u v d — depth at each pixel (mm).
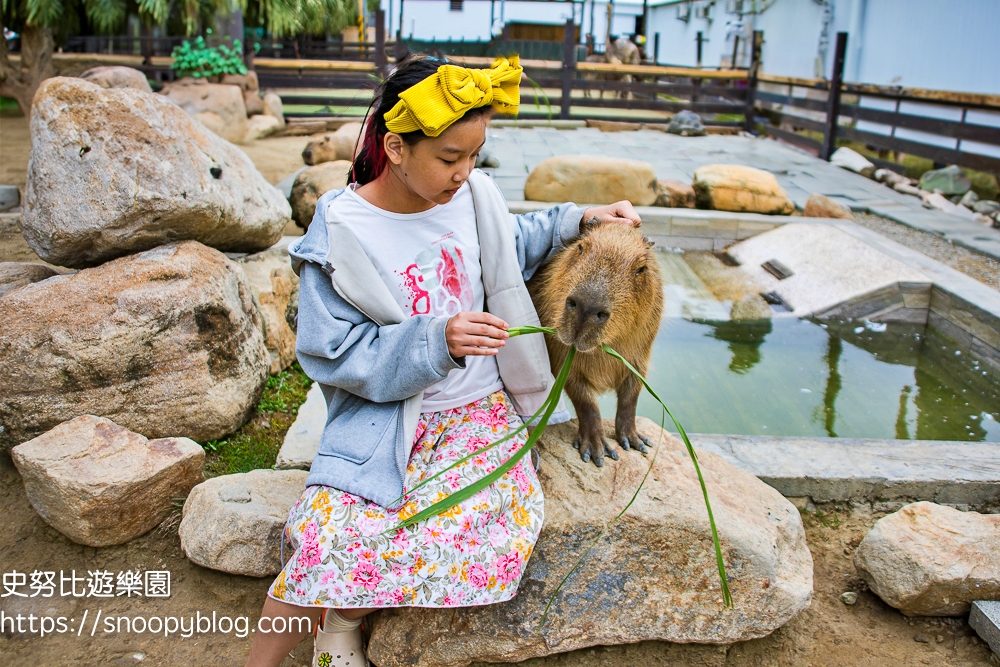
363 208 2195
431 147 1961
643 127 15078
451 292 2305
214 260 3555
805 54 14578
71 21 9570
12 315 3139
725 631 2465
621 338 2664
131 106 3545
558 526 2461
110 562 2865
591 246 2572
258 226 4086
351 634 2285
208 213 3621
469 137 1959
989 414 4402
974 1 9695
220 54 12508
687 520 2477
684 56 23016
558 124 14789
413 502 2105
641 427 3145
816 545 3068
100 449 2941
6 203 6344
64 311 3146
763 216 7484
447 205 2283
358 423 2193
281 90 15086
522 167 9945
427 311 2264
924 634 2658
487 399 2428
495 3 22359
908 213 8461
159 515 2979
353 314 2188
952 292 5590
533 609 2400
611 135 13906
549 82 16953
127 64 13586
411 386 2074
